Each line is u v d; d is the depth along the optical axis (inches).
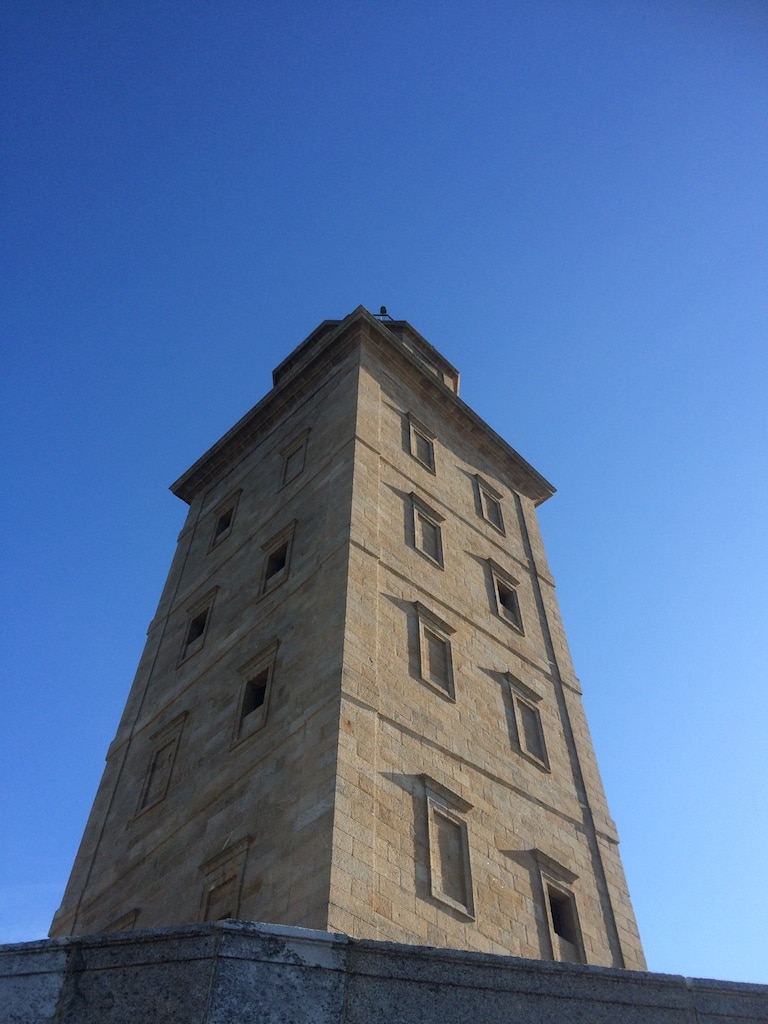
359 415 1258.0
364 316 1424.7
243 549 1267.2
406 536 1142.3
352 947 349.7
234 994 319.6
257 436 1531.7
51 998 326.3
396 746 849.5
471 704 1002.7
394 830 773.3
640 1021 363.3
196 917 773.9
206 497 1561.3
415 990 344.8
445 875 790.5
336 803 737.0
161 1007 318.3
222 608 1192.8
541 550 1441.9
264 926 341.4
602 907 939.3
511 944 794.2
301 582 1051.9
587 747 1136.8
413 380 1460.4
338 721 810.2
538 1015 352.2
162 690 1171.9
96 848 1026.7
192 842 870.4
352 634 910.4
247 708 973.2
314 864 703.1
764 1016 379.2
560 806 1005.8
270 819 791.1
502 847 877.8
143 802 1008.2
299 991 329.4
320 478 1212.5
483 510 1382.9
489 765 952.3
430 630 1033.5
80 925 937.5
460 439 1487.5
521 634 1210.6
